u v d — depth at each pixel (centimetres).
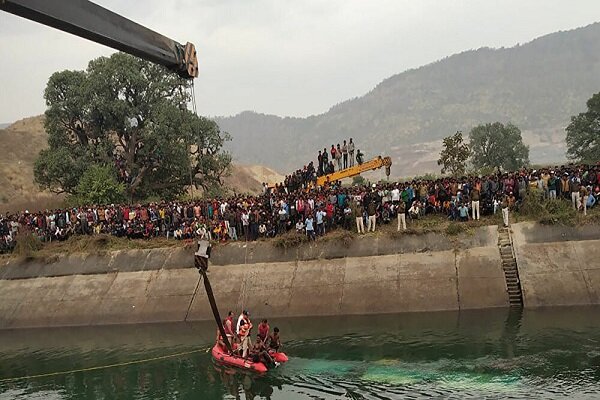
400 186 3256
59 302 3247
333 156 3947
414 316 2578
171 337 2678
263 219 3325
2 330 3150
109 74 5241
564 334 2088
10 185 8106
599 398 1533
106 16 1114
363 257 2992
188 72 1368
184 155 5278
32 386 2166
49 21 1004
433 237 2967
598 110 6444
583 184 2973
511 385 1666
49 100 5341
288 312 2823
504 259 2755
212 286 3089
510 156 8288
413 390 1703
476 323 2352
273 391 1834
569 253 2678
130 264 3388
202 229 3275
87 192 4678
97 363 2383
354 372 1917
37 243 3694
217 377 2061
